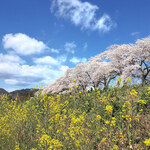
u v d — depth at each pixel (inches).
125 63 683.4
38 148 191.3
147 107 236.5
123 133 188.4
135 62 671.8
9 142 212.5
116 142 177.2
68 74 776.9
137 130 188.7
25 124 252.4
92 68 739.4
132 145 165.5
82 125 197.0
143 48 657.0
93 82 744.3
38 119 256.4
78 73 737.0
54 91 786.2
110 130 191.2
